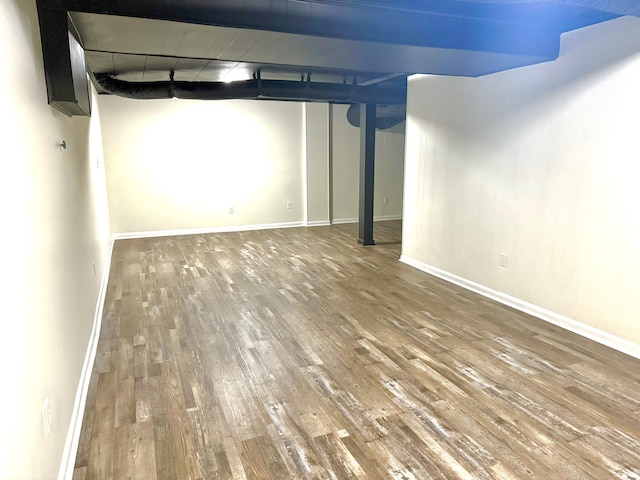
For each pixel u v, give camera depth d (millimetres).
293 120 7504
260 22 2344
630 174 2783
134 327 3375
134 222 6797
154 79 5145
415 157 4941
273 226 7680
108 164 6516
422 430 2115
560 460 1903
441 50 2803
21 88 1556
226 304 3893
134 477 1810
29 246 1512
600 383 2533
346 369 2717
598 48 2889
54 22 1964
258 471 1844
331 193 8055
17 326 1303
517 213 3668
